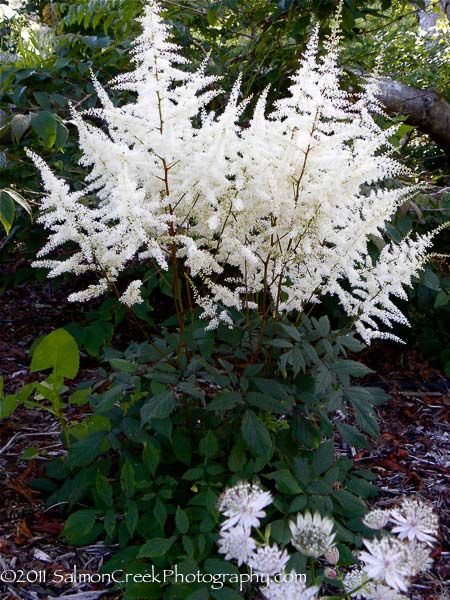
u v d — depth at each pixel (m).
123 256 1.98
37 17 6.99
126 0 4.34
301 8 4.34
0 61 4.93
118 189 1.85
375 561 1.32
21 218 4.01
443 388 3.81
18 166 3.95
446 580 2.17
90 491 2.41
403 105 5.46
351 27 4.32
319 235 2.11
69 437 2.57
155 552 1.92
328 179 2.01
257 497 1.40
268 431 2.24
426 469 2.90
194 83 1.97
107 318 3.61
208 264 2.12
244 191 2.05
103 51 4.18
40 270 4.19
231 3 4.34
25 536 2.25
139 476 2.20
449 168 6.12
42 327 4.38
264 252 2.21
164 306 4.48
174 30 4.68
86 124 2.00
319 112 1.99
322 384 2.10
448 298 3.63
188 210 2.10
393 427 3.32
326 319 2.33
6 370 3.77
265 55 4.51
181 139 2.12
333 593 2.05
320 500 2.08
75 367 2.47
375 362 4.13
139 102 1.97
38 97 3.72
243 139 2.15
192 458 2.36
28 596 1.98
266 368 2.33
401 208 3.43
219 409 2.03
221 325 2.31
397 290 2.21
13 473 2.63
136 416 2.29
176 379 2.08
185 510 2.10
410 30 7.20
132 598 1.89
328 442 2.22
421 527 1.40
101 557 2.18
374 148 2.01
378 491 2.70
